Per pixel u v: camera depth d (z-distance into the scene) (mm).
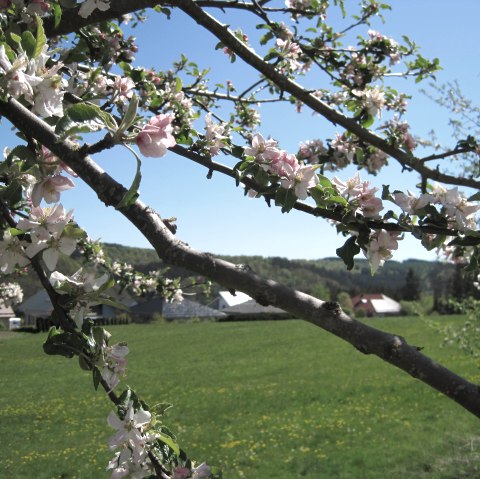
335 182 1850
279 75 3395
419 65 4801
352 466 9656
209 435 12406
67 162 1511
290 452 10797
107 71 3832
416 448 10258
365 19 4707
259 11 3643
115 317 47688
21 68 1479
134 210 1527
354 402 14750
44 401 16438
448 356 21328
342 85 4770
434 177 3703
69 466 10438
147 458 1799
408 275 87188
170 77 4660
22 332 46906
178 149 2525
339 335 1440
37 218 1546
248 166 1858
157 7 4090
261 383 18469
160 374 21484
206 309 64000
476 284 7418
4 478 9820
